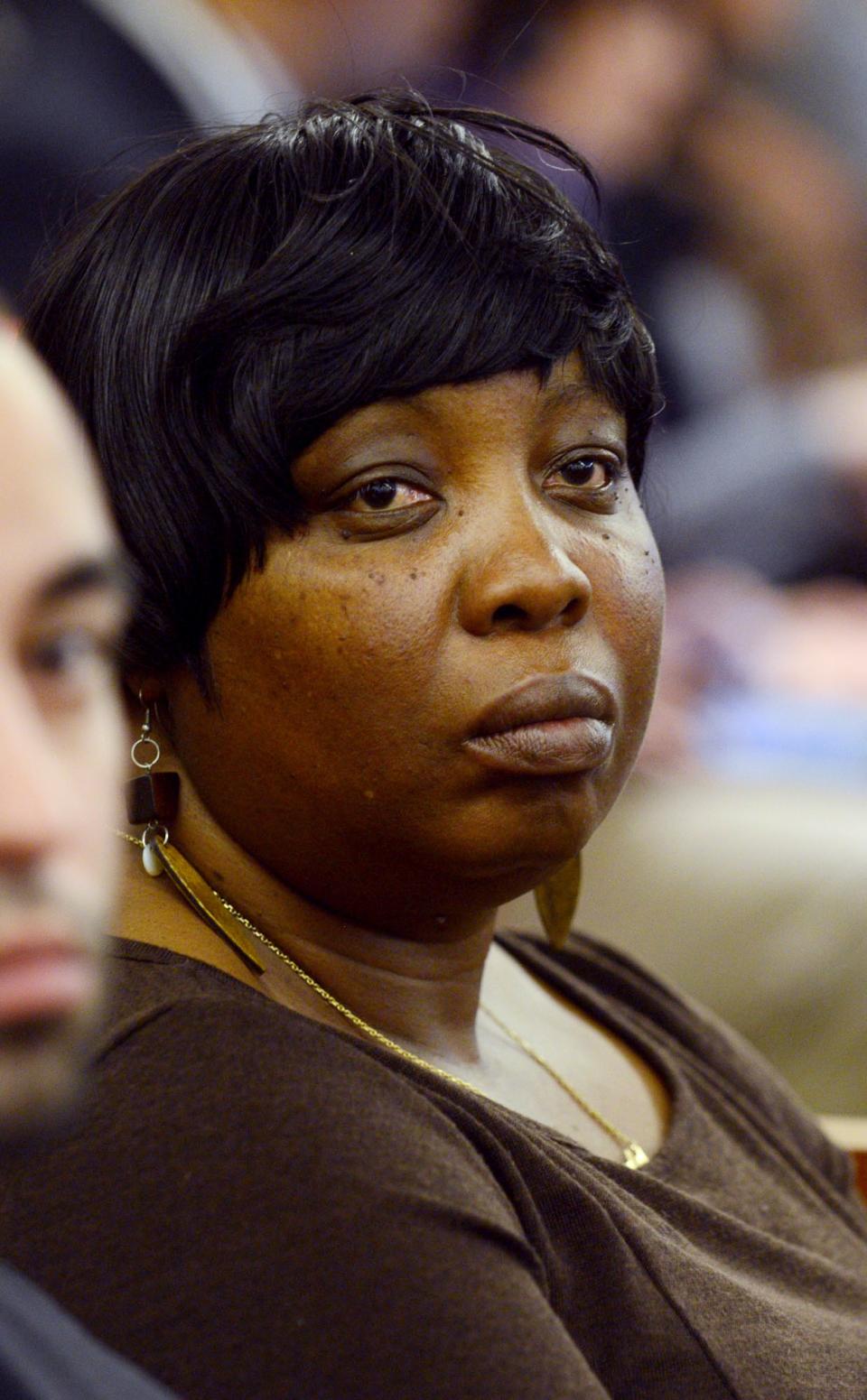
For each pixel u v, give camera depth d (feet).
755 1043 22.04
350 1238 7.34
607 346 9.48
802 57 33.73
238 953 9.60
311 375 8.74
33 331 9.54
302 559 8.91
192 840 9.87
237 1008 8.28
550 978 12.46
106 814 4.32
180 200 9.21
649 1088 11.84
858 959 22.07
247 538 8.91
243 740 9.29
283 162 9.14
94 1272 7.28
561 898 11.77
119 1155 7.56
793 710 27.81
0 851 3.95
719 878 22.79
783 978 22.12
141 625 9.20
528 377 9.09
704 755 26.32
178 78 24.02
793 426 32.40
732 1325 8.97
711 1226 9.94
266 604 8.98
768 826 23.68
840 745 26.07
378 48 30.01
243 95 25.38
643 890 22.79
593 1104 11.21
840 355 33.60
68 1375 5.53
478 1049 10.80
